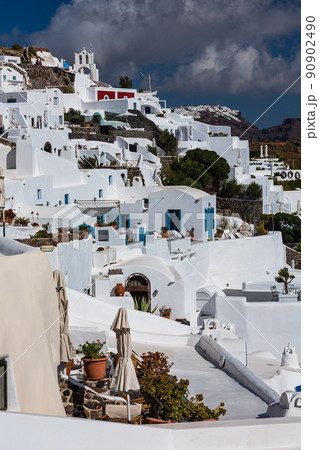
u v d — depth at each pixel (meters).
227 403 15.83
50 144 50.38
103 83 107.50
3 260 10.07
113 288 29.39
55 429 8.61
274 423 10.40
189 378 18.78
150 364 16.59
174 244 40.41
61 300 13.08
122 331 14.85
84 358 16.08
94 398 13.92
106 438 9.18
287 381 22.17
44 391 10.49
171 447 9.94
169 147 74.94
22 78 84.75
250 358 26.03
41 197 41.31
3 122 54.59
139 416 13.91
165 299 32.00
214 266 45.97
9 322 9.55
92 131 69.94
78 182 47.16
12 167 44.16
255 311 28.78
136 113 82.12
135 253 34.88
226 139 77.31
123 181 52.06
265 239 49.84
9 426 8.10
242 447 10.11
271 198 69.19
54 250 22.16
